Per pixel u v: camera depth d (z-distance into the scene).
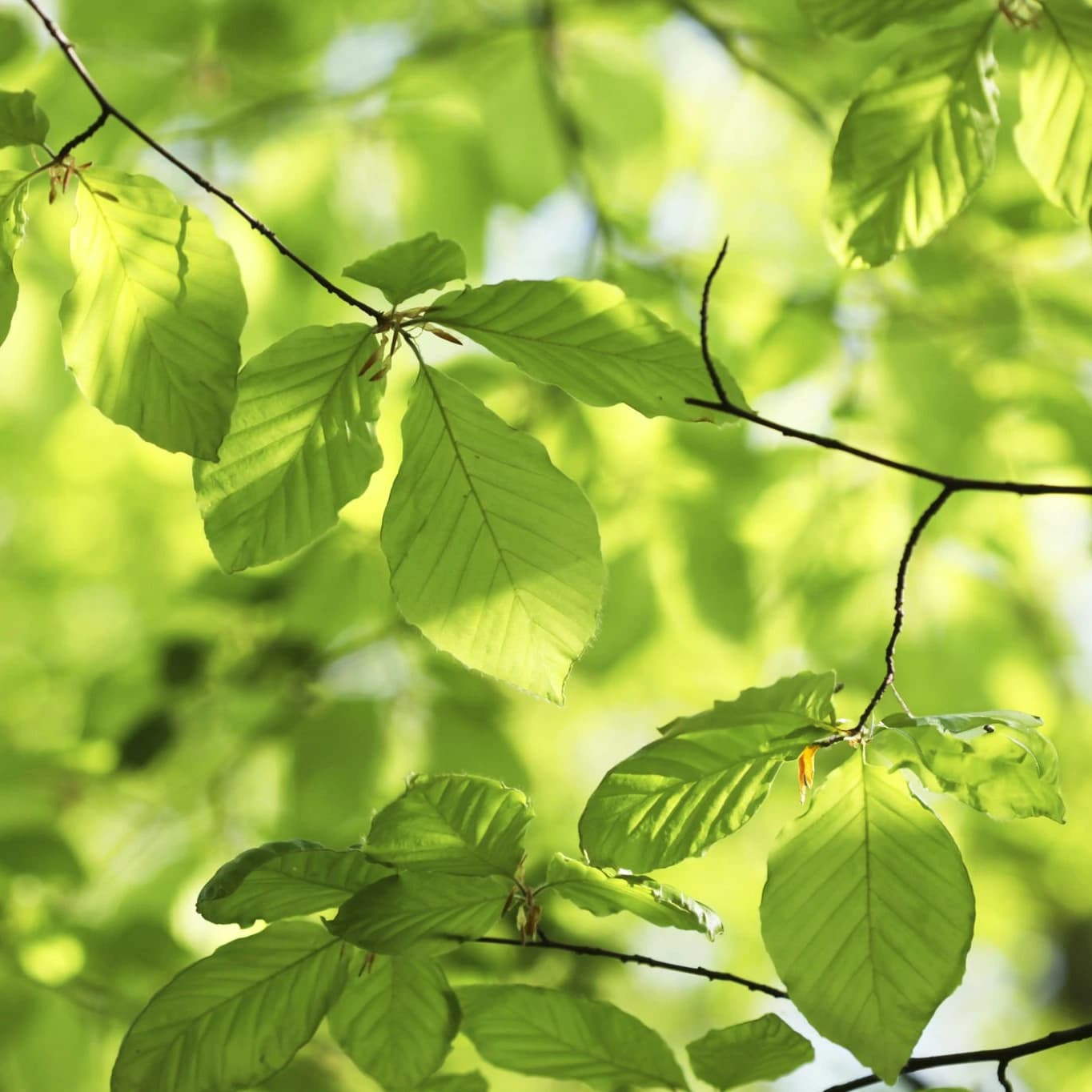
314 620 1.56
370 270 1.06
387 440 1.62
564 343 1.07
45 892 1.42
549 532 1.07
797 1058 1.06
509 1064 1.08
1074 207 1.09
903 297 1.61
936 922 1.05
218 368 1.06
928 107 1.08
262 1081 1.05
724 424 1.08
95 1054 1.31
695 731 1.04
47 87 1.42
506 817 1.04
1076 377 1.61
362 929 1.04
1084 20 1.07
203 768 1.60
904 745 1.05
